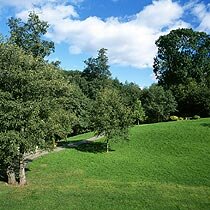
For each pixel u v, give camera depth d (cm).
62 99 3903
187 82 11000
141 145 5866
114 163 4728
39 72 3619
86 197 3022
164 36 11844
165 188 3312
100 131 5597
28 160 5019
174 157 5000
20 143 3450
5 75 3469
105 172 4250
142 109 9050
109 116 5559
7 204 2884
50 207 2777
